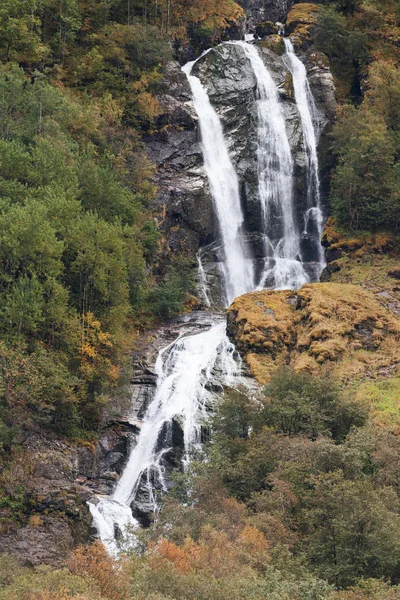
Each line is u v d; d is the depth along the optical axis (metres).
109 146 99.25
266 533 54.00
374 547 51.75
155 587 44.12
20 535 59.81
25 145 89.94
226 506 56.56
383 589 47.59
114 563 50.53
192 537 52.62
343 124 106.94
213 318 90.19
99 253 77.56
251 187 106.69
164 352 82.81
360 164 101.31
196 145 106.25
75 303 78.00
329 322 82.38
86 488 66.81
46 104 93.62
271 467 61.34
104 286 77.50
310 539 54.00
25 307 69.94
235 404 67.06
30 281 72.12
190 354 81.88
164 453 71.88
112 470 71.50
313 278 103.00
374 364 78.81
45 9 110.56
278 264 104.19
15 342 68.31
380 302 87.31
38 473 64.75
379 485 58.94
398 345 81.25
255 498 57.81
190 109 107.75
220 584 44.75
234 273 102.88
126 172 97.44
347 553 51.78
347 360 79.25
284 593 44.16
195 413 74.38
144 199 97.31
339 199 102.56
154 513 66.56
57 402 69.94
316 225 109.06
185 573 46.06
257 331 82.06
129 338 84.56
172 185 101.31
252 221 106.00
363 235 99.69
